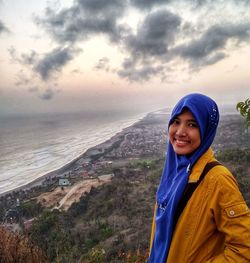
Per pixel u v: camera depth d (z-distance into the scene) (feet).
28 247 15.78
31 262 14.98
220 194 5.10
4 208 201.57
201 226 5.22
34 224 135.23
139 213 147.84
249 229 4.85
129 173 264.72
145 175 247.50
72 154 457.68
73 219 159.02
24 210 190.19
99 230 124.98
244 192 102.99
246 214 4.97
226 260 4.92
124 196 184.44
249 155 172.65
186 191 5.44
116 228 128.16
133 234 106.63
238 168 156.87
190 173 5.57
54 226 131.75
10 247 15.11
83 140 617.21
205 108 5.63
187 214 5.33
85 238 115.65
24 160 451.94
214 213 5.14
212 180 5.21
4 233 16.10
